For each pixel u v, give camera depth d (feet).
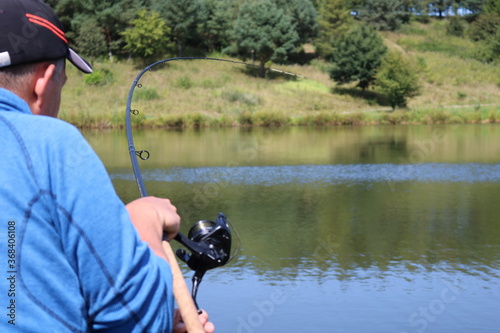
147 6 262.67
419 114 179.83
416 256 39.63
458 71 253.03
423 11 369.91
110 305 3.50
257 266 36.81
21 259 3.44
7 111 3.70
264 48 239.50
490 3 360.07
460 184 70.59
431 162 90.38
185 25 253.65
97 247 3.47
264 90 209.97
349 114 178.91
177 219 4.27
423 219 51.80
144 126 162.61
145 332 3.59
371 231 47.19
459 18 353.10
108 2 247.09
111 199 3.56
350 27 284.61
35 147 3.52
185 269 34.68
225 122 170.50
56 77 4.05
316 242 43.57
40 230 3.45
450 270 36.27
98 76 198.70
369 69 219.61
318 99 209.97
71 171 3.51
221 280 33.65
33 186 3.46
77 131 3.66
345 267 36.91
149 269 3.64
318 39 277.03
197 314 4.09
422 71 233.96
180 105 178.50
